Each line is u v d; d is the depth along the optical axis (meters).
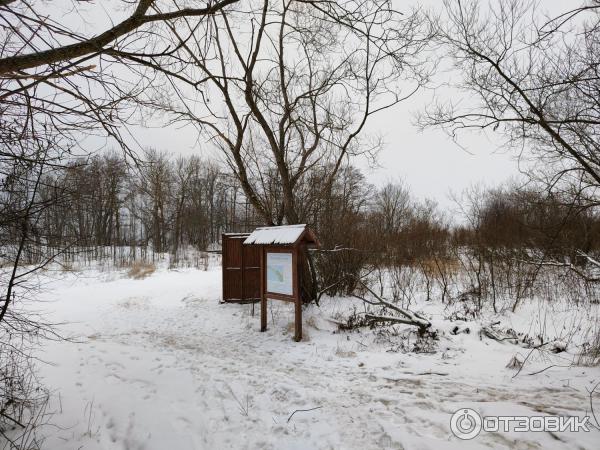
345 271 11.10
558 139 5.84
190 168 38.03
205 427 3.96
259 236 8.77
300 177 11.63
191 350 7.13
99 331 9.05
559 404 4.10
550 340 6.87
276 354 6.82
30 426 3.84
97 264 22.66
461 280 11.78
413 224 14.70
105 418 4.08
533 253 10.11
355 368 5.87
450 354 6.39
